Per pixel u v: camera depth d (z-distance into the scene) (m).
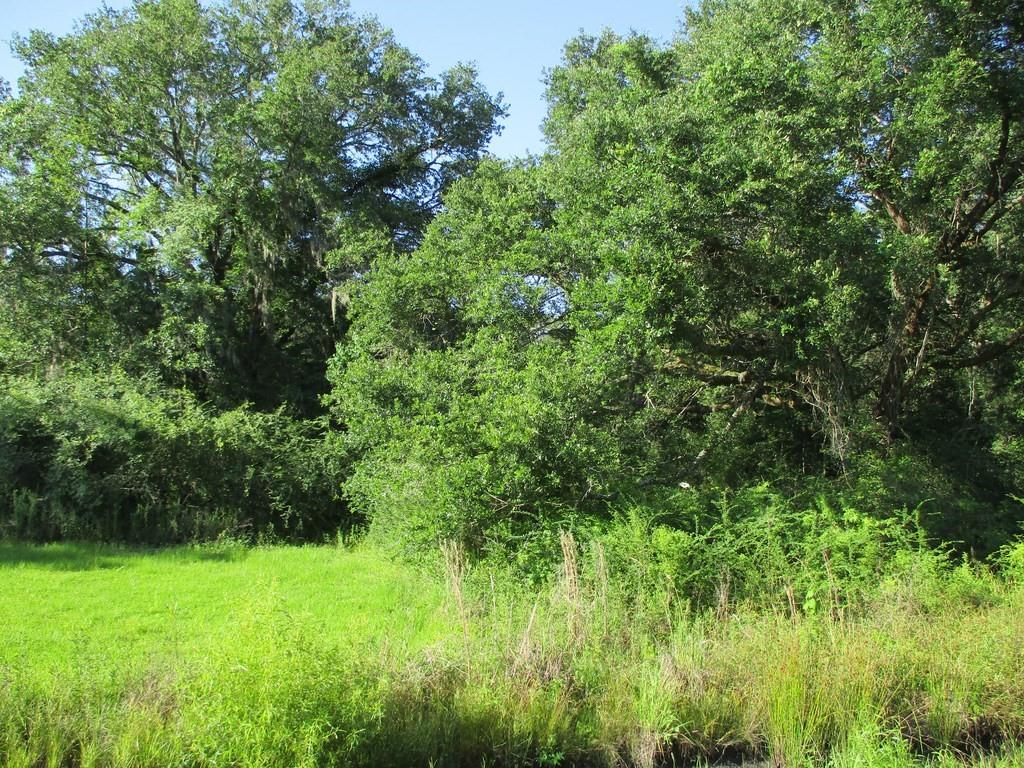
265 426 16.70
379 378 12.97
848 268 11.80
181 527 14.79
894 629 7.04
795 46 13.90
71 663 6.03
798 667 6.17
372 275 16.98
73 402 14.91
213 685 4.67
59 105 20.86
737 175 11.02
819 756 5.73
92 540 13.95
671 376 12.91
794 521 9.66
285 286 23.59
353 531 15.66
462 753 5.55
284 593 9.76
